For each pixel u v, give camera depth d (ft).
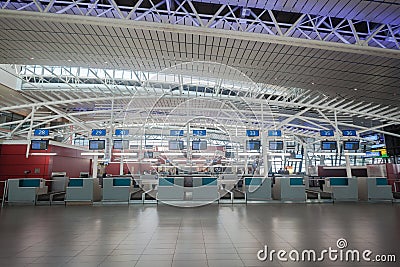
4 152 53.62
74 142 125.08
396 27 36.73
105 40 37.81
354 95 58.29
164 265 12.16
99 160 88.84
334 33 35.17
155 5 33.81
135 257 13.30
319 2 29.14
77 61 45.73
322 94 60.70
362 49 34.19
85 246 15.24
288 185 37.58
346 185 38.70
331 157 122.62
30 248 14.89
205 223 22.03
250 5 30.63
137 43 38.68
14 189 36.17
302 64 42.78
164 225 21.26
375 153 95.81
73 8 34.06
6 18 31.83
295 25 33.14
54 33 35.88
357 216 25.57
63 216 25.95
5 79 65.62
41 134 65.67
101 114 101.09
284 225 21.15
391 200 37.83
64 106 91.30
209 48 39.17
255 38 33.12
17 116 98.94
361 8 30.12
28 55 42.98
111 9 32.86
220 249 14.62
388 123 82.48
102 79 69.21
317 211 29.07
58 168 60.13
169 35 36.09
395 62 40.63
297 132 119.34
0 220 23.91
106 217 25.23
